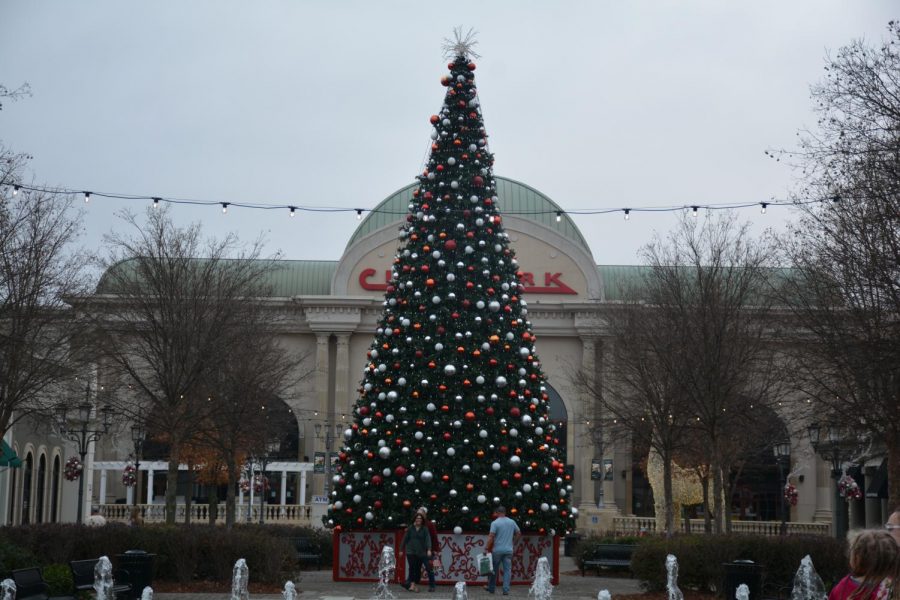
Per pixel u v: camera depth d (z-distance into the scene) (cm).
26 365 3859
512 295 3316
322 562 4450
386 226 9162
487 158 3397
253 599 2766
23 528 2953
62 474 6216
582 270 9044
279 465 8319
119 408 5341
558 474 3278
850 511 5744
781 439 5072
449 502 3134
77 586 2439
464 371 3183
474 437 3161
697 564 2939
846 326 3334
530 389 3259
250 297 5356
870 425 3300
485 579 3209
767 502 8700
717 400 4438
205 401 4931
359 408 3262
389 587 3164
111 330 4631
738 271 4866
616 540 4281
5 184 3447
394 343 3262
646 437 5378
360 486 3203
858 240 3162
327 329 8950
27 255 3803
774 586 2864
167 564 3031
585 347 8838
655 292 5156
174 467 4462
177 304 4606
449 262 3269
